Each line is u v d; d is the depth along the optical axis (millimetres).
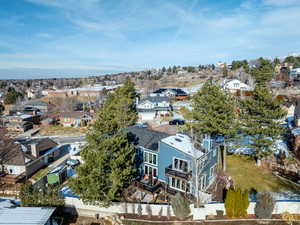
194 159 18453
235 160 29109
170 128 36844
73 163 29562
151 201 20734
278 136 25688
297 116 37594
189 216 17453
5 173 28000
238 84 72250
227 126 24859
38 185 24312
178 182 21016
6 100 90062
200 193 19438
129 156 20172
